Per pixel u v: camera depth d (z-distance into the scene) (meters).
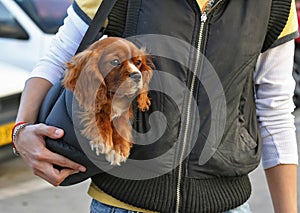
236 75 1.59
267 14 1.63
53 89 1.61
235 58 1.57
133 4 1.57
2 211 4.21
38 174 1.57
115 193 1.60
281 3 1.67
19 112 1.68
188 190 1.59
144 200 1.58
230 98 1.60
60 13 5.35
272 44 1.70
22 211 4.23
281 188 1.79
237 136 1.63
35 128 1.54
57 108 1.52
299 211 4.43
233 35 1.56
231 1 1.58
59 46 1.71
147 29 1.54
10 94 4.25
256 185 4.91
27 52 5.04
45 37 5.05
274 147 1.78
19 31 5.14
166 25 1.54
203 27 1.55
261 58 1.74
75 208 4.34
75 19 1.67
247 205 1.73
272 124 1.78
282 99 1.76
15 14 5.24
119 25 1.58
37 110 1.67
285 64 1.74
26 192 4.56
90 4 1.65
